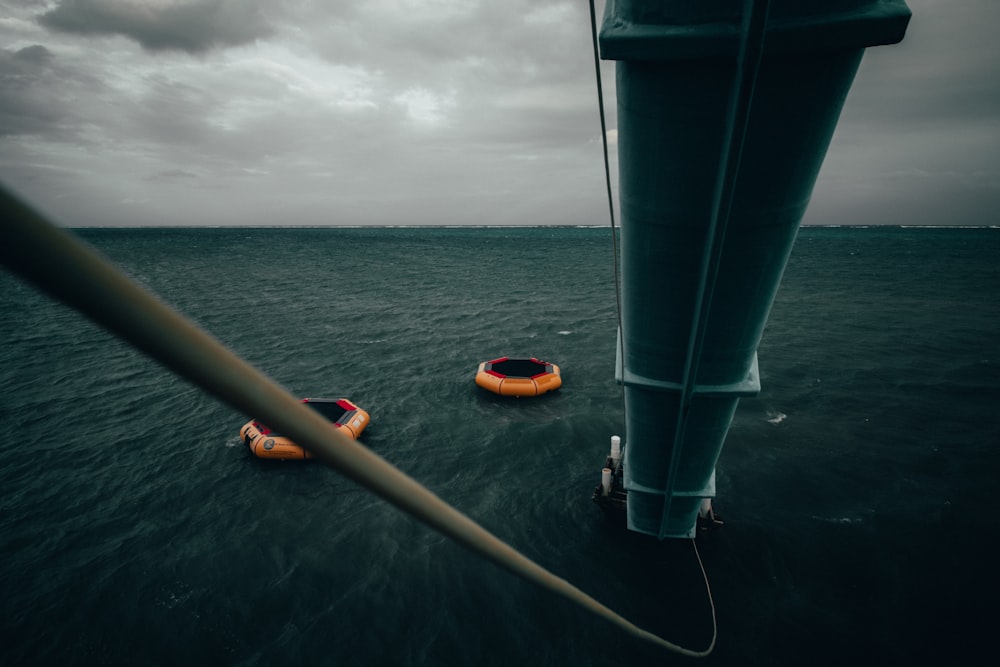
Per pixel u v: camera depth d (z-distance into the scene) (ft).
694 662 40.04
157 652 40.63
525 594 45.55
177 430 76.28
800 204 22.99
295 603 44.80
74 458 68.28
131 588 46.34
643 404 33.88
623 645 41.19
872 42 17.47
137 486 61.72
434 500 3.92
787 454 67.72
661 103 20.52
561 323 148.36
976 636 41.45
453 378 99.91
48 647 41.04
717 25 18.21
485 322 150.71
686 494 39.88
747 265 24.95
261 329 142.51
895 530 52.80
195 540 52.42
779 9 17.76
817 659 40.11
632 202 24.32
